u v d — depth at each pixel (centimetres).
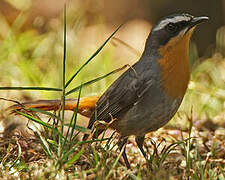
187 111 1420
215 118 1362
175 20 1029
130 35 2266
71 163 892
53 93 1524
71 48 1766
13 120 1191
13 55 1691
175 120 1333
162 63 1030
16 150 1001
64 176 880
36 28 2103
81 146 995
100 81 1578
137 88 1048
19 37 1794
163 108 1038
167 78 1021
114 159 961
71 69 1677
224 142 1156
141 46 2155
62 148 921
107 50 1767
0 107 1351
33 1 2217
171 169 925
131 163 1070
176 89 1024
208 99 1484
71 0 2123
